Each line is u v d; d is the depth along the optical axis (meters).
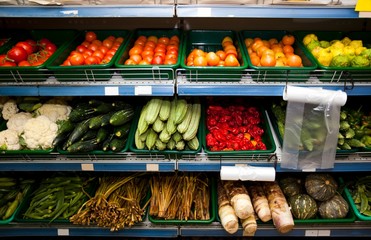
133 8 1.79
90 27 2.73
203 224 2.29
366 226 2.30
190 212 2.31
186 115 2.14
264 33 2.52
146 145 2.11
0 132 2.21
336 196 2.32
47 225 2.35
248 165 2.15
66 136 2.19
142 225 2.32
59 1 1.77
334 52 2.04
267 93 1.96
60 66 1.92
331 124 1.98
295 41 2.37
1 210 2.35
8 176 2.59
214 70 1.93
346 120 2.22
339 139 2.09
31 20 2.69
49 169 2.24
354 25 2.66
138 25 2.71
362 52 1.99
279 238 2.64
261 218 2.18
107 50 2.28
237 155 2.14
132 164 2.19
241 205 2.12
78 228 2.36
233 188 2.28
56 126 2.21
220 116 2.37
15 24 2.71
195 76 1.98
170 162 2.18
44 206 2.35
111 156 2.20
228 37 2.48
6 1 1.77
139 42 2.38
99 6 1.79
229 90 1.96
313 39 2.28
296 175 2.52
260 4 1.78
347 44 2.23
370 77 1.94
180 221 2.24
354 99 2.55
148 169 2.20
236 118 2.34
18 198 2.42
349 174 2.56
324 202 2.30
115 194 2.29
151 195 2.40
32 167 2.24
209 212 2.35
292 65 1.96
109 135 2.19
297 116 1.98
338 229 2.32
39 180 2.58
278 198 2.24
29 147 2.18
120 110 2.23
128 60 2.07
